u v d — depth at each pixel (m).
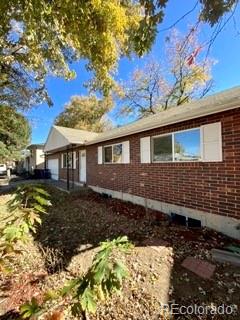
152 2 2.50
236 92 6.55
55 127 18.41
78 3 3.80
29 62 5.81
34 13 3.48
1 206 8.69
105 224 6.95
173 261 4.37
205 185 6.43
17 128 24.02
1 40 5.20
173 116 7.01
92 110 34.94
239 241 5.31
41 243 5.60
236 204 5.57
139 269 4.12
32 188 2.45
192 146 6.89
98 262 1.64
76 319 2.88
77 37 4.45
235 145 5.58
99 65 5.33
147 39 2.66
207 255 4.53
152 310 3.18
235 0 2.27
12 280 3.86
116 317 3.09
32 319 1.66
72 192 13.22
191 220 6.92
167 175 7.89
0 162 25.59
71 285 1.63
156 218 7.43
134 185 9.80
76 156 17.19
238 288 3.49
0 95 9.88
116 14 4.21
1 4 3.40
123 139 10.60
